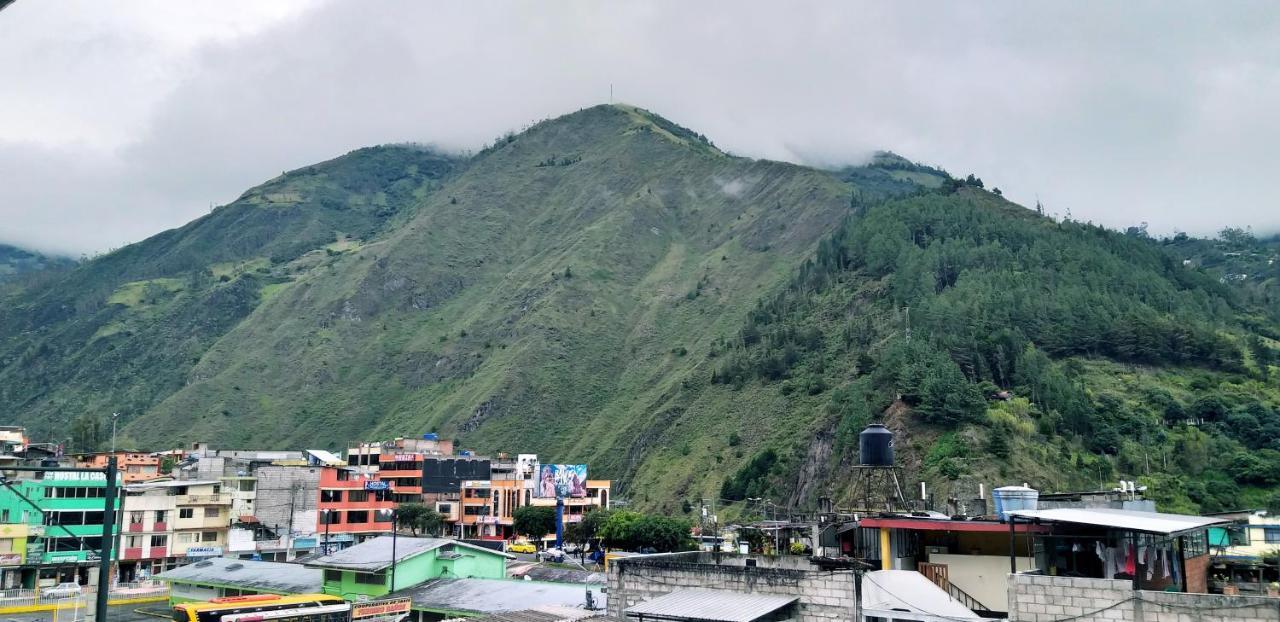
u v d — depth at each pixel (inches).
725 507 6993.1
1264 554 2047.2
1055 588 1332.4
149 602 4092.0
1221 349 7391.7
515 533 6387.8
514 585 3051.2
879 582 1517.0
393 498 6825.8
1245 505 5418.3
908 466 5797.2
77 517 4618.6
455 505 6766.7
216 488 5310.0
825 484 6254.9
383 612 2881.4
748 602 1572.3
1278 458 5777.6
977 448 5698.8
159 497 4980.3
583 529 6003.9
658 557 1850.4
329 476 5900.6
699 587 1667.1
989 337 7229.3
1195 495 5497.1
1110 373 7180.1
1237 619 1213.1
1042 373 6801.2
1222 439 6072.8
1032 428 6043.3
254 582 3572.8
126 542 4793.3
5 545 4281.5
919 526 1668.3
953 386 6186.0
